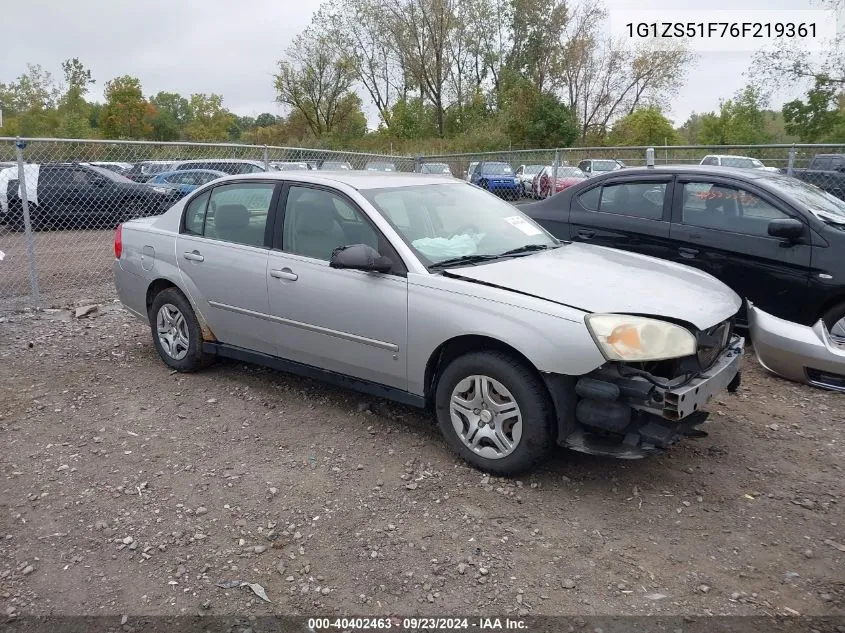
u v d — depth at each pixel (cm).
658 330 351
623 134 5106
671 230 648
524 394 369
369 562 318
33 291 805
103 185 1292
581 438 367
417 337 408
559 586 300
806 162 1152
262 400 513
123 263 600
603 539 335
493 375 379
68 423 477
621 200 689
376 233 434
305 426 467
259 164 1290
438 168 1540
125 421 480
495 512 358
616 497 373
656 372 363
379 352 430
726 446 435
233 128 7681
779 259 586
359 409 493
